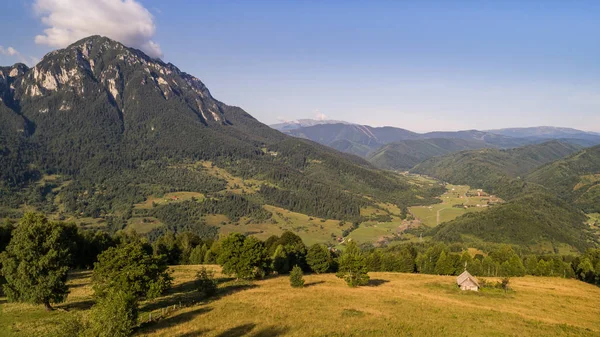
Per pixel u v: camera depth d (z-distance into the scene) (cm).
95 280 5009
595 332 4469
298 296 5812
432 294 6612
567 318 5200
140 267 4931
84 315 4438
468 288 7125
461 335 4075
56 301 4688
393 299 5841
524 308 5728
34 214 4900
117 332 3095
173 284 6888
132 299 3747
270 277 7894
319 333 3959
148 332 3988
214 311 4822
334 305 5294
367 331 4081
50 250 4634
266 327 4162
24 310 4778
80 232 9575
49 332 3850
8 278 4588
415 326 4322
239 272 6975
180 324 4262
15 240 4653
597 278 9150
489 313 5147
